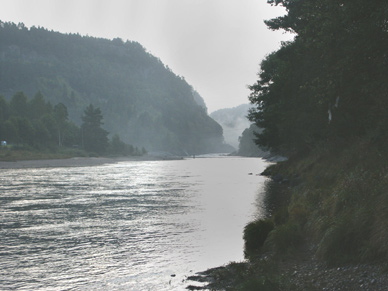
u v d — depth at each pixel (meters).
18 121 169.62
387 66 14.09
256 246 11.12
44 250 11.14
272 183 36.16
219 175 56.34
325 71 17.70
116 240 12.48
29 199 25.25
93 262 9.84
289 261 8.77
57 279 8.46
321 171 24.08
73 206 21.50
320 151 31.56
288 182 33.94
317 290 6.61
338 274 7.11
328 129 28.55
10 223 15.88
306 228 10.73
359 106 24.97
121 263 9.75
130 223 15.73
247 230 11.43
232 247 11.39
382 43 13.39
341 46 15.62
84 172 70.12
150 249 11.23
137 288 7.80
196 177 51.97
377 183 10.32
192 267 9.38
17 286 8.02
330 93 18.02
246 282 7.11
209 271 8.91
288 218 12.48
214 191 30.03
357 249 7.72
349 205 10.26
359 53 14.38
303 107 35.84
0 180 46.09
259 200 22.61
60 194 28.66
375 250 7.21
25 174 61.84
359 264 7.25
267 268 8.30
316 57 25.50
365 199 9.92
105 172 70.25
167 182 42.12
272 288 6.86
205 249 11.17
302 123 36.25
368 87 16.06
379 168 12.56
